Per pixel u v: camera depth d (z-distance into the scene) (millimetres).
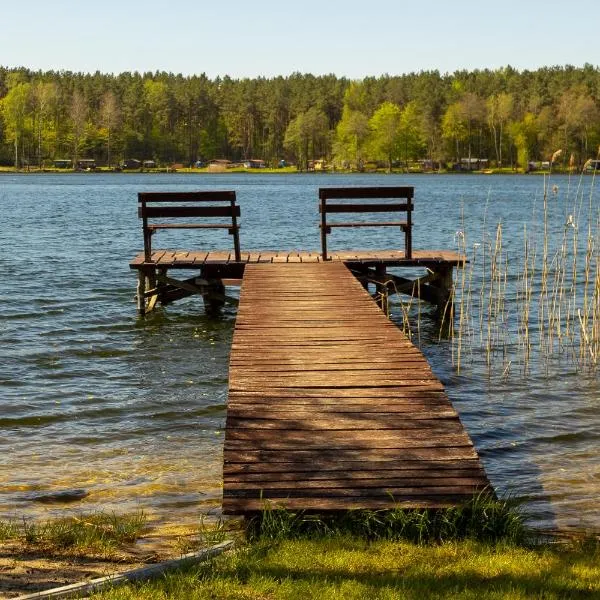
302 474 6707
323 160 146375
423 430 7543
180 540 6621
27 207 56438
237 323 11898
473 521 6242
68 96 145625
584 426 10461
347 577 5418
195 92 148250
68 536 6555
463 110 122250
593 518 7359
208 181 108750
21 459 9023
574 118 102312
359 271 17922
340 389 8656
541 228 41344
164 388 12156
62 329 16203
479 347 15180
